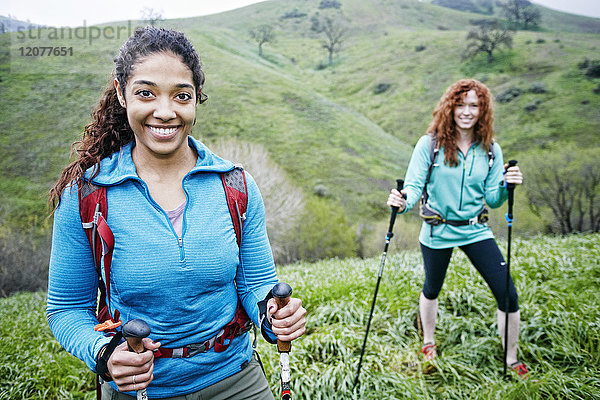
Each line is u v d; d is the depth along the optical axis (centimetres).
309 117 5206
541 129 4928
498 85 6212
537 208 2684
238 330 156
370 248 3027
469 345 379
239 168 158
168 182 147
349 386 340
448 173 332
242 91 5488
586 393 304
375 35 9219
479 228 340
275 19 10125
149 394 147
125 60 139
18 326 626
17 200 3005
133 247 136
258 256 163
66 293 146
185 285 140
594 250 577
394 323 433
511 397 304
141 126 140
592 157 2733
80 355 136
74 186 140
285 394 158
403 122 5931
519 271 508
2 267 2425
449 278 504
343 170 4325
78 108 3775
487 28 7569
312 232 2734
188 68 142
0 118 3784
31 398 389
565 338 365
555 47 6856
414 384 333
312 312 509
